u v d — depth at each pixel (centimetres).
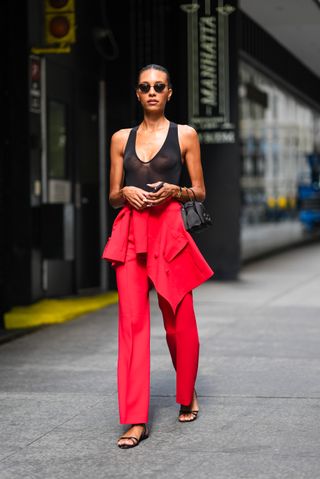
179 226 638
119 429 657
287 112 5075
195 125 1798
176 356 674
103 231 1661
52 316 1242
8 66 1214
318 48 2697
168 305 648
